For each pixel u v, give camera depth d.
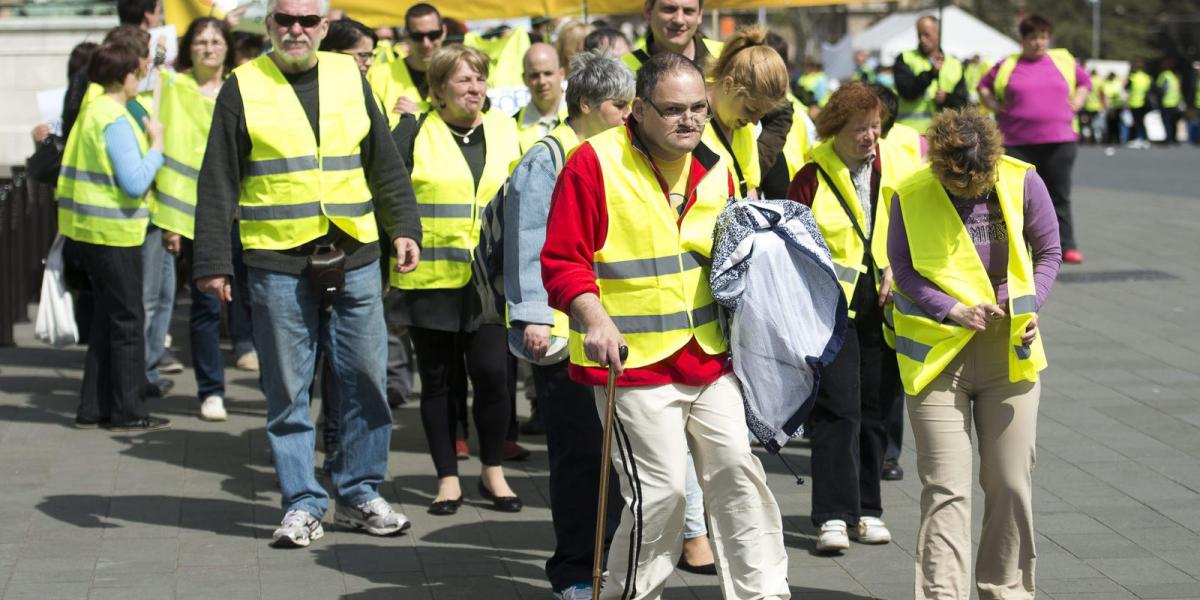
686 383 10.20
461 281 14.52
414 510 14.78
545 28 25.39
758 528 10.23
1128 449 16.70
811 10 119.69
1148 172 50.06
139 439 17.67
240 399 20.00
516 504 14.77
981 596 11.36
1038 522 14.09
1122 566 12.77
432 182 14.62
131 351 18.03
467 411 17.55
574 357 10.45
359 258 13.37
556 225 10.17
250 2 21.14
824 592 12.29
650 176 10.17
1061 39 131.75
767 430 10.30
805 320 10.34
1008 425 11.02
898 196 11.27
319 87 13.23
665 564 10.36
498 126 15.25
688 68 10.00
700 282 10.27
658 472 10.12
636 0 23.31
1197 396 19.09
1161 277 26.83
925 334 11.05
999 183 10.98
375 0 23.39
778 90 12.44
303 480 13.54
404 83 18.33
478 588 12.41
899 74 28.78
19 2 40.91
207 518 14.44
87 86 19.22
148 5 20.70
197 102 19.20
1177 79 79.06
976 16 131.62
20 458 16.61
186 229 18.80
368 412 13.76
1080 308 24.45
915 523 14.29
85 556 13.16
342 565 12.98
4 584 12.33
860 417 13.54
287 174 13.06
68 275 19.30
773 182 13.94
